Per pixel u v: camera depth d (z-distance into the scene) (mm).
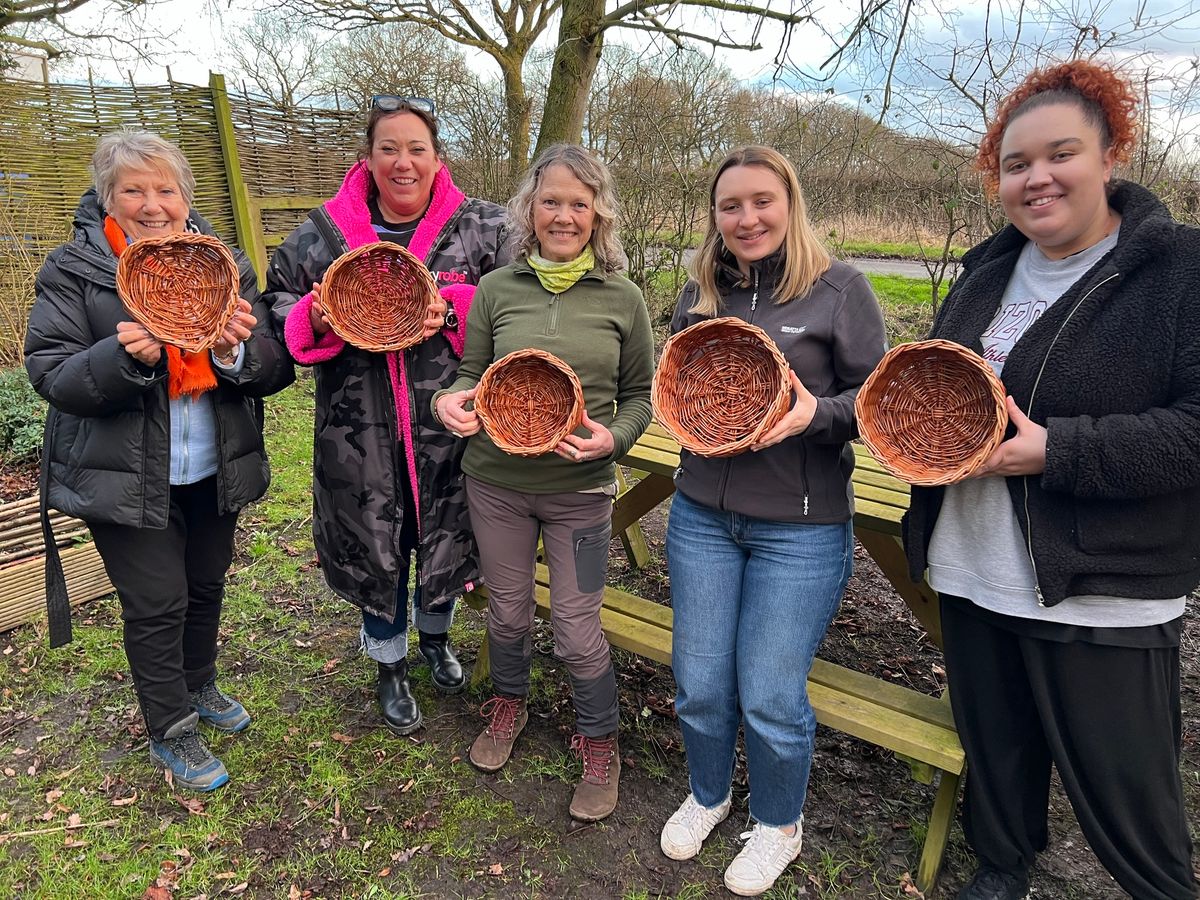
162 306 2059
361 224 2488
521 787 2611
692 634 2148
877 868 2301
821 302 1942
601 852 2363
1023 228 1704
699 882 2260
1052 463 1591
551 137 6961
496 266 2566
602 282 2273
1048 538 1708
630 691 3129
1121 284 1604
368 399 2467
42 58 8875
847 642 3498
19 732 2844
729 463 2010
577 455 2076
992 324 1838
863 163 7023
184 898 2197
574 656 2398
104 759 2707
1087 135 1588
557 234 2176
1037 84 1694
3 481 4773
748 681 2062
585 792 2484
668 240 7676
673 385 2023
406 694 2898
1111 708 1768
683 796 2588
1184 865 1859
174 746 2568
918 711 2293
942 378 1825
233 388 2404
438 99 9398
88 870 2266
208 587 2654
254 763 2695
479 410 2100
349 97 10109
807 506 1963
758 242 1936
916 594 2672
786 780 2131
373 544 2543
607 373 2285
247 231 7457
